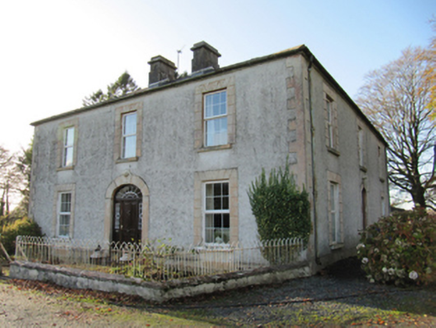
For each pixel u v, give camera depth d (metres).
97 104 13.74
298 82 9.52
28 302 6.40
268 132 9.77
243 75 10.46
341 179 11.99
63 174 14.53
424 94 24.14
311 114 9.81
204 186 10.77
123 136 13.09
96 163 13.49
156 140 11.98
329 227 10.42
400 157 26.06
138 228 12.05
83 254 8.15
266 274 7.58
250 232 9.55
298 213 8.86
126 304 6.01
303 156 9.15
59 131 15.11
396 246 7.23
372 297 6.34
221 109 10.92
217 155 10.53
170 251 7.22
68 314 5.61
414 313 5.30
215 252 7.84
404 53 25.44
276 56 9.84
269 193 9.09
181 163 11.25
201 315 5.42
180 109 11.61
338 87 12.14
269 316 5.36
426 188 25.05
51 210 14.68
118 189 12.90
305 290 6.99
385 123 26.55
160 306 5.84
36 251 9.34
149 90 12.30
